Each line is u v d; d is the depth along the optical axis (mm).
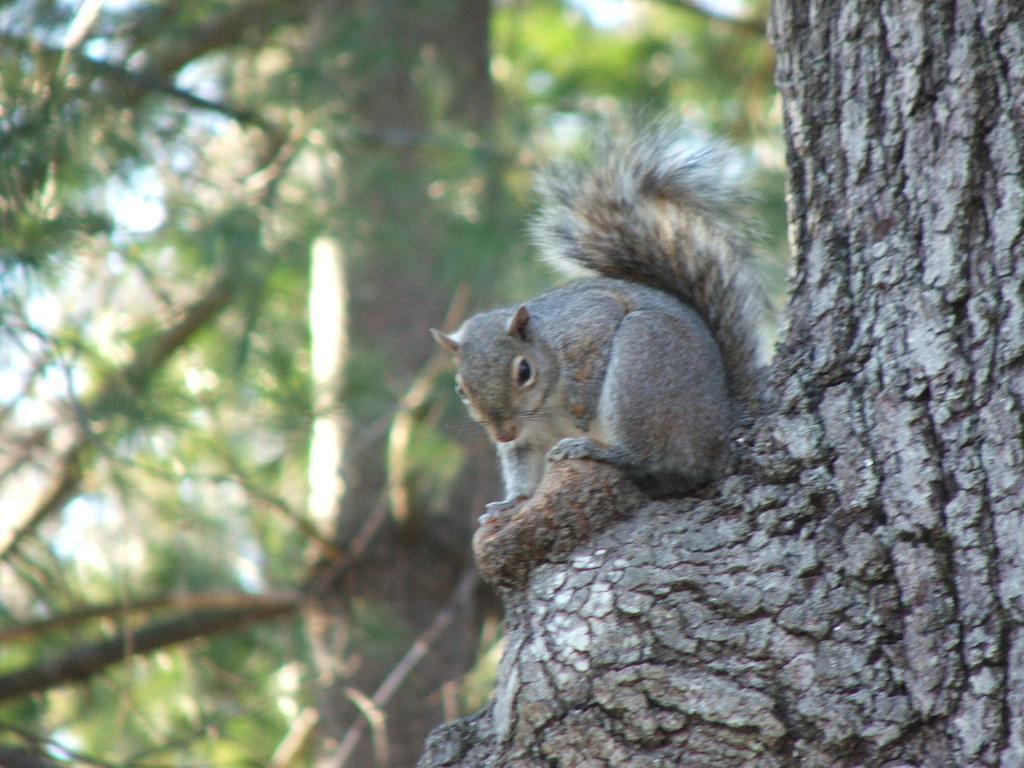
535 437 7484
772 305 7293
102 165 10453
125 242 10477
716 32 16578
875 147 5648
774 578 5254
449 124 13633
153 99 11117
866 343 5516
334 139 11852
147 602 11562
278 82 11945
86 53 10672
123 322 11375
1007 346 5105
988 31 5336
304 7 13148
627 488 5766
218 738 10047
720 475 5879
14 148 9914
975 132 5312
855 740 4887
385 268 13242
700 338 6562
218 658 12312
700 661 5152
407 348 13148
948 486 5105
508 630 5699
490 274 11750
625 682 5184
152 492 11156
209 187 11172
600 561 5531
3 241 9688
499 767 5367
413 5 12438
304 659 11727
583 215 7379
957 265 5270
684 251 7230
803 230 5949
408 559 12609
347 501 12781
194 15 12328
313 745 12703
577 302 7242
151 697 12336
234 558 12594
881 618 5059
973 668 4852
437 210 12383
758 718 4984
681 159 7305
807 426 5531
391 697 12133
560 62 17391
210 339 12102
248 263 10914
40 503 12516
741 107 15672
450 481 12211
